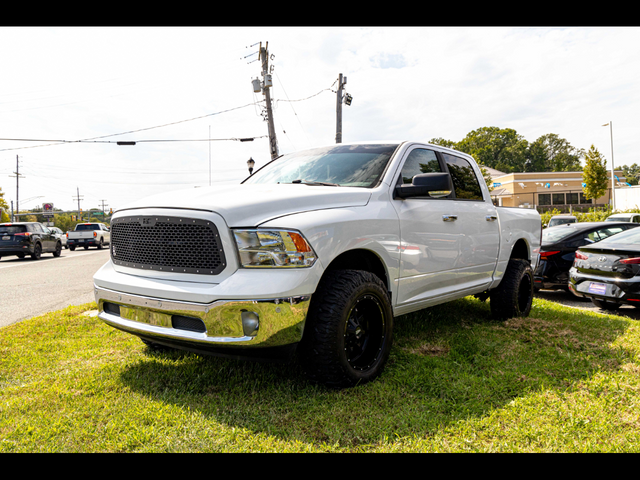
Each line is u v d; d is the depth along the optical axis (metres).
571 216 18.16
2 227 17.61
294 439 2.19
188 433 2.23
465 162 4.46
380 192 3.23
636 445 2.11
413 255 3.35
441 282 3.73
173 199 2.82
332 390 2.73
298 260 2.50
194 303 2.49
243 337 2.43
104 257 18.52
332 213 2.78
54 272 12.38
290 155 4.35
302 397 2.64
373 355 2.99
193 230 2.61
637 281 5.59
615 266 5.83
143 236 2.85
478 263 4.18
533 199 45.81
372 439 2.20
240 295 2.40
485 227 4.29
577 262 6.41
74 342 3.96
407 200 3.42
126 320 2.91
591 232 7.75
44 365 3.34
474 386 2.81
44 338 4.13
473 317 4.89
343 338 2.67
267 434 2.24
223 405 2.55
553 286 7.67
